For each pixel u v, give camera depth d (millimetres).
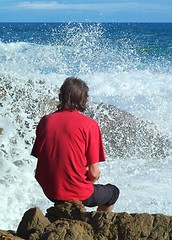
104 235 9008
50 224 9039
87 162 10492
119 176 18547
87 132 10406
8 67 30375
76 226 8828
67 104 10547
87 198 10680
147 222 9031
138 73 34625
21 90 22344
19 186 15609
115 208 15305
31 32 97375
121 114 23422
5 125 18719
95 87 29562
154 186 17422
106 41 44938
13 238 9141
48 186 10562
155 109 26625
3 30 110562
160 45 63781
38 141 10672
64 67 33688
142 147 21906
